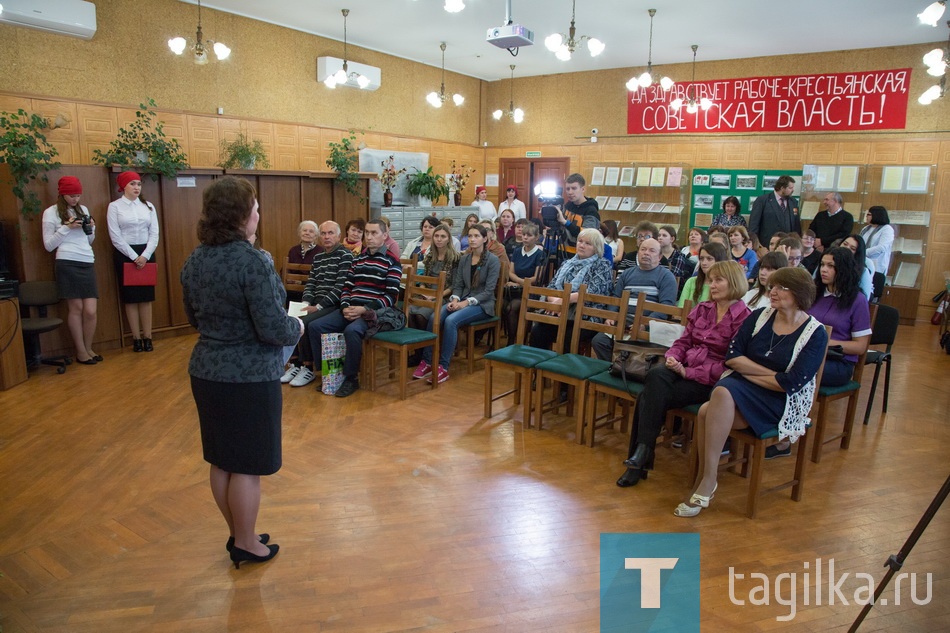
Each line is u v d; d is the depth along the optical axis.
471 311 4.80
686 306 3.43
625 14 7.13
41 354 5.14
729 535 2.70
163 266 6.02
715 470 2.82
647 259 4.20
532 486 3.11
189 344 5.86
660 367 3.16
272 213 6.82
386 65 9.44
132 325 5.53
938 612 2.21
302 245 5.46
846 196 8.38
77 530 2.68
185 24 7.00
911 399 4.61
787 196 7.07
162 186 5.90
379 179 9.20
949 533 2.74
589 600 2.26
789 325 2.83
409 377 4.89
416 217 9.23
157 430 3.77
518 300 5.43
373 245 4.50
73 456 3.40
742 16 7.09
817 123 8.80
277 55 7.97
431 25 7.91
